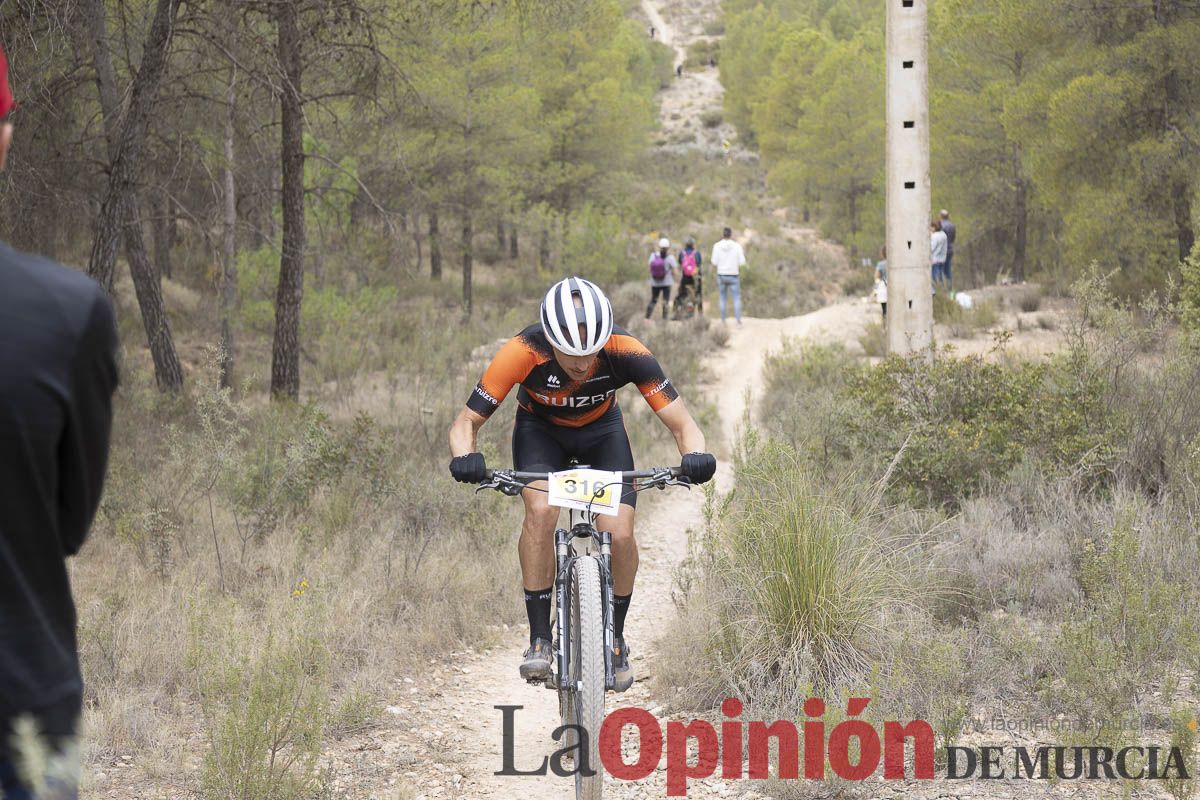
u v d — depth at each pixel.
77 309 1.72
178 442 9.55
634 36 73.44
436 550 7.98
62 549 1.83
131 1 12.64
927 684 4.92
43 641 1.71
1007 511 7.11
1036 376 8.42
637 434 12.62
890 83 9.05
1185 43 15.55
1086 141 16.75
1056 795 4.04
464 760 4.82
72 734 1.76
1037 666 5.11
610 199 36.31
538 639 4.44
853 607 5.34
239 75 12.21
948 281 19.39
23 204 11.84
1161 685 4.85
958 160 24.00
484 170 25.58
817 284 42.69
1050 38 18.09
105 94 12.09
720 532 6.26
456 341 20.84
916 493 7.56
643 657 6.32
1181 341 9.13
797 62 47.56
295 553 7.51
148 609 6.30
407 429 12.22
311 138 18.34
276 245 14.40
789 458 6.50
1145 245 16.23
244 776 4.10
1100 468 7.48
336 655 5.84
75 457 1.77
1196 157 15.70
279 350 14.38
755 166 67.81
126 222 13.00
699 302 22.67
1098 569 5.47
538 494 4.47
